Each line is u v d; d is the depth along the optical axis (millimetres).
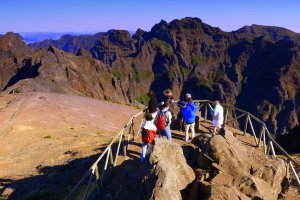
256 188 13781
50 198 18219
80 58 157750
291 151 47156
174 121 25875
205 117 29141
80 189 18109
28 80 84312
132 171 16312
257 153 15820
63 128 37344
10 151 29359
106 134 36750
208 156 14859
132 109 55969
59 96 55938
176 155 14469
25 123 37312
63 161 25672
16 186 21641
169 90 20109
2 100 50844
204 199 12719
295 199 15898
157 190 12477
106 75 164500
